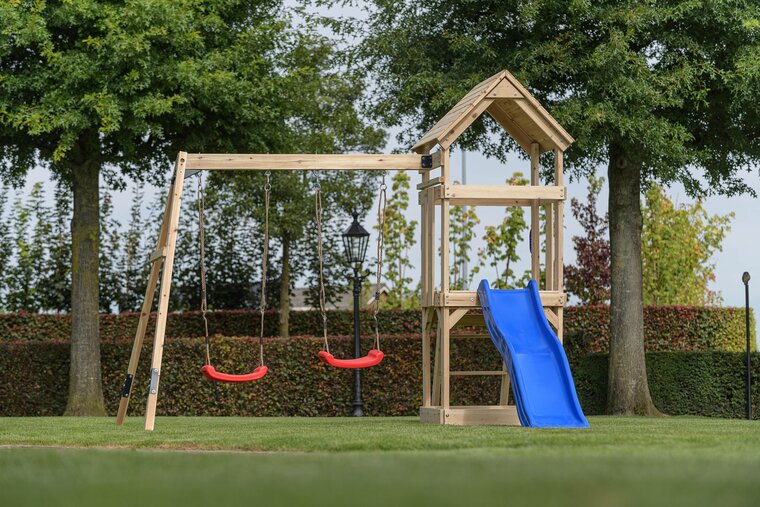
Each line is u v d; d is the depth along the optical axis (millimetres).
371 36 15547
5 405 16219
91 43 13469
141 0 13594
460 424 11031
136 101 13648
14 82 13688
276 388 16250
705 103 13773
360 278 16281
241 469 4578
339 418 14414
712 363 15352
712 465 4629
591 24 14375
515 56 13969
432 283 11484
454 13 14992
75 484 3883
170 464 5066
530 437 7508
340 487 3520
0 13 13312
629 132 13719
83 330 15125
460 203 12133
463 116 11125
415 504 2939
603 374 15680
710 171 15383
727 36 14078
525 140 12273
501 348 10523
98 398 15195
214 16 14461
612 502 2979
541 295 11219
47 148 14906
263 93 15055
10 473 4613
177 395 16172
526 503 2945
